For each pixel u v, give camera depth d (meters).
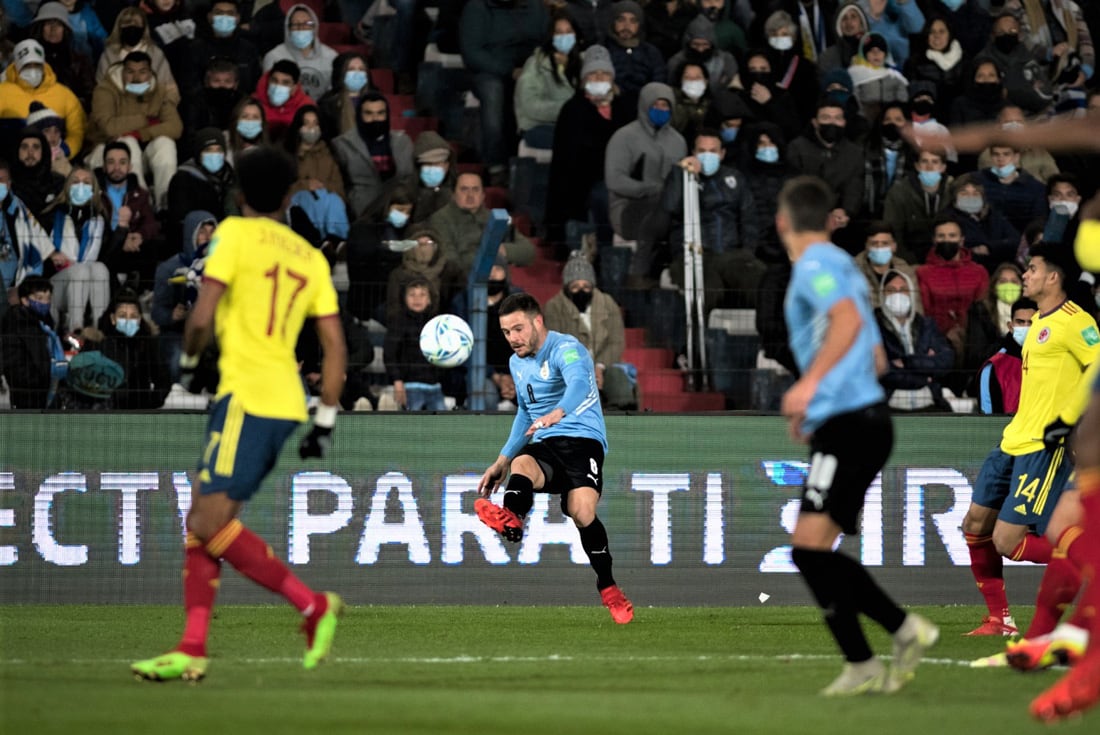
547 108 51.28
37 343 38.16
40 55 47.38
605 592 32.31
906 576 38.53
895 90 52.59
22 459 37.06
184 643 20.72
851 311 18.23
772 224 46.97
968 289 44.03
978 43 55.47
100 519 37.25
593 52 49.12
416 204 46.03
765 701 18.56
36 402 38.72
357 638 29.06
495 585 37.91
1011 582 38.53
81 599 37.12
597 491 32.00
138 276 43.22
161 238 44.00
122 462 37.31
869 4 54.19
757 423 38.66
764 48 52.41
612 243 47.88
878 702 18.50
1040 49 56.84
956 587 38.62
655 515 38.34
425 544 37.88
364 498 37.81
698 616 34.91
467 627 31.66
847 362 18.92
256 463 20.66
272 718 16.45
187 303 41.47
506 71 52.16
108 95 48.12
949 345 43.38
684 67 50.09
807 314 18.98
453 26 55.19
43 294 38.81
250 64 50.44
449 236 44.75
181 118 48.84
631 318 44.12
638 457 38.38
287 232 21.36
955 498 38.66
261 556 20.88
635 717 16.81
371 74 54.84
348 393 40.25
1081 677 15.76
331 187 46.88
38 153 43.38
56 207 42.94
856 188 47.94
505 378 41.06
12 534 37.03
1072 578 24.83
